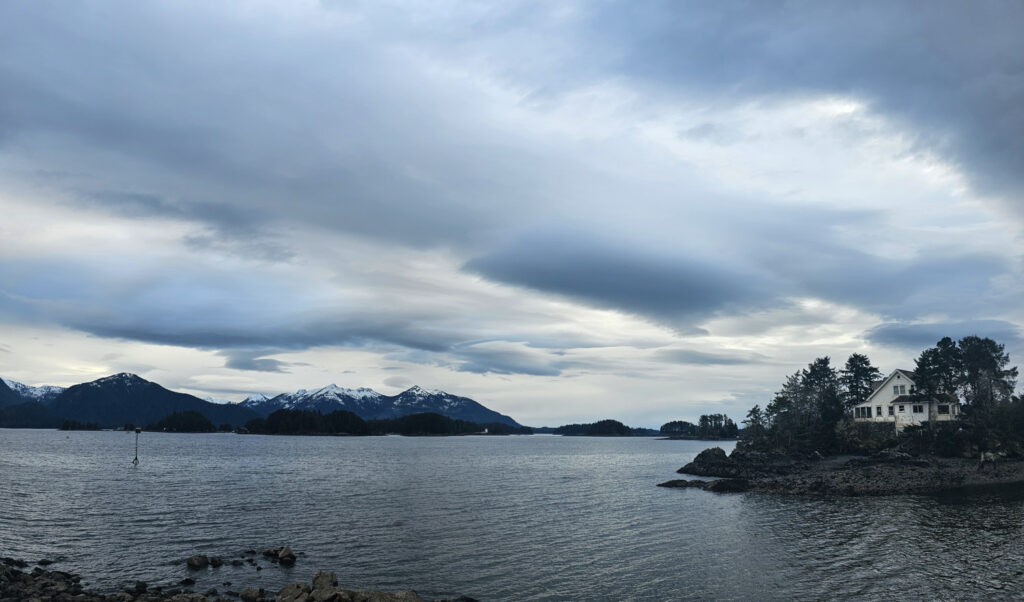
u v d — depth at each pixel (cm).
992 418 10450
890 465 9469
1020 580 3478
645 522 5569
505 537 4847
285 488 8325
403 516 5853
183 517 5703
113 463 12888
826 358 13638
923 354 10856
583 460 16638
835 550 4300
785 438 12912
